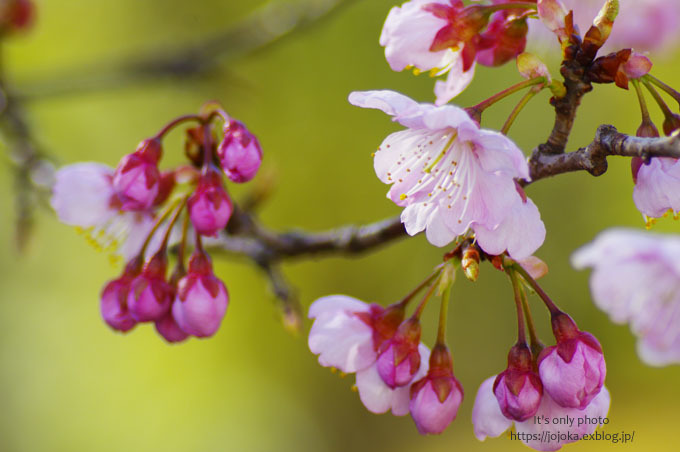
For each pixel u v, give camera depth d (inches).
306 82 386.9
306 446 439.8
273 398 447.5
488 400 83.7
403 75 378.6
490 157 78.5
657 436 369.4
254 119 382.0
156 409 419.2
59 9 361.1
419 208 83.0
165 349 427.2
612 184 364.5
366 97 76.6
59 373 397.7
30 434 382.9
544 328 383.2
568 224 375.2
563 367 77.2
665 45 141.3
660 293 123.0
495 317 407.2
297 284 430.9
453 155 83.2
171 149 390.6
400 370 82.2
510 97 368.5
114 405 410.6
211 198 88.4
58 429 392.5
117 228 112.5
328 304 90.9
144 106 387.2
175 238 126.6
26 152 160.4
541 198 378.6
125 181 89.6
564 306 378.6
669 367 385.4
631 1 139.4
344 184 406.0
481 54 89.7
